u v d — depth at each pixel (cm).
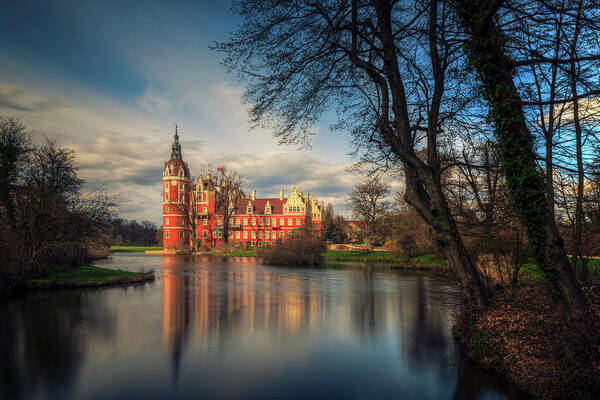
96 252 5534
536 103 643
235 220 8506
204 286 2330
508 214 929
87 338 1111
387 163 1094
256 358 934
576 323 599
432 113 928
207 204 8506
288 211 8438
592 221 926
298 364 888
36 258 2131
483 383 746
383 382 773
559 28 694
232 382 779
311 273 3269
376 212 5141
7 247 1841
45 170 2517
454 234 945
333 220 9231
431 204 948
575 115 844
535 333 732
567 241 980
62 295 1875
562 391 575
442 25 777
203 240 8400
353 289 2227
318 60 931
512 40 700
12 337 1123
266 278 2842
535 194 656
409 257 4162
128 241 15312
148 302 1730
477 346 841
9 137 2264
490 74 698
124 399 696
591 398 538
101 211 2664
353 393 722
